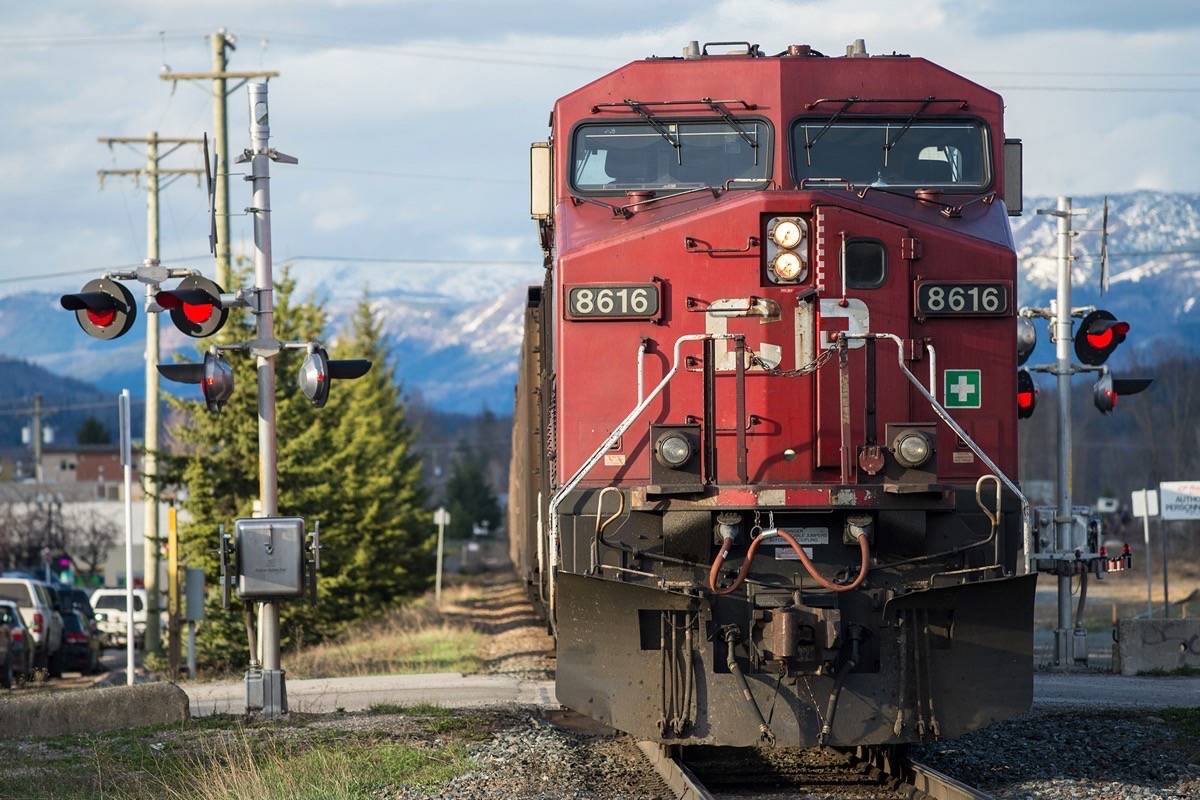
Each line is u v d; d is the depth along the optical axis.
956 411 43.97
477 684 77.75
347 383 190.75
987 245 44.47
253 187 62.88
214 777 44.25
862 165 46.84
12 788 45.94
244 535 60.84
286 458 131.00
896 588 42.12
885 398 43.72
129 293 59.84
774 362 43.88
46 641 126.69
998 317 44.22
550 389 52.50
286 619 137.12
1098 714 58.44
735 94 47.25
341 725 57.69
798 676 41.56
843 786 45.44
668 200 46.16
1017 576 40.84
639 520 42.75
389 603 192.62
